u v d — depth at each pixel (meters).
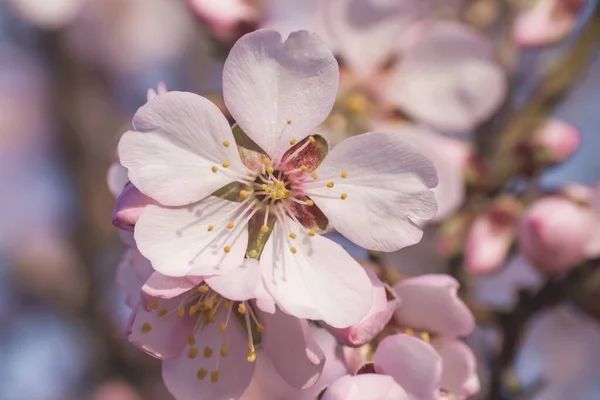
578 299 0.21
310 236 0.18
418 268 0.27
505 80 0.24
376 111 0.23
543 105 0.23
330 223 0.18
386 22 0.23
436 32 0.23
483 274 0.22
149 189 0.18
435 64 0.23
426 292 0.19
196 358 0.19
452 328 0.19
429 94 0.23
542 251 0.21
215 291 0.18
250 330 0.18
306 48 0.18
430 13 0.25
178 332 0.18
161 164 0.18
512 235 0.22
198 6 0.22
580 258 0.21
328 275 0.18
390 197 0.18
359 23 0.23
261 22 0.22
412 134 0.23
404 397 0.18
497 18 0.24
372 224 0.18
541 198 0.22
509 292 0.31
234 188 0.19
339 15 0.23
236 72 0.18
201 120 0.18
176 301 0.18
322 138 0.19
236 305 0.19
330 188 0.18
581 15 0.23
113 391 0.34
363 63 0.23
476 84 0.23
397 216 0.18
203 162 0.18
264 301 0.17
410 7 0.23
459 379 0.19
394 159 0.18
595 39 0.22
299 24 0.23
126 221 0.18
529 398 0.22
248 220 0.18
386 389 0.18
